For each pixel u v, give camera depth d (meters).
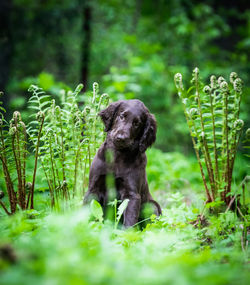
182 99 4.69
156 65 14.00
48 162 4.88
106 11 15.60
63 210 4.39
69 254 2.25
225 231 4.09
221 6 16.88
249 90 10.01
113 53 16.06
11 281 1.83
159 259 2.70
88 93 5.12
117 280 2.02
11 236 3.09
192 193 6.68
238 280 2.18
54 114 4.59
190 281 2.04
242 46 14.79
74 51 15.84
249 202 5.48
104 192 4.68
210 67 14.48
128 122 4.52
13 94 13.32
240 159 8.82
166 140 14.79
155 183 7.82
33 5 15.16
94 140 4.94
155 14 16.33
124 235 3.42
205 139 4.59
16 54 14.77
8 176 4.25
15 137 4.31
